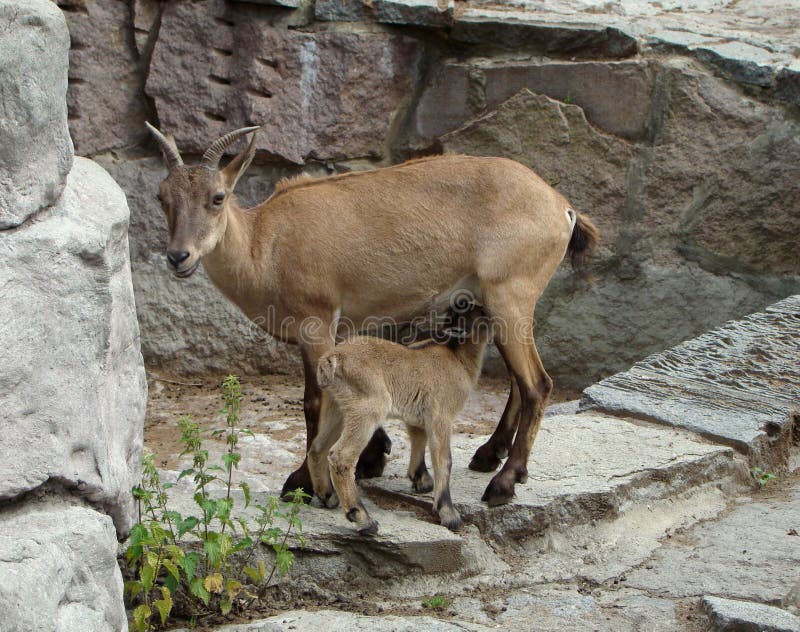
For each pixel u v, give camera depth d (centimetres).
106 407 659
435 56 1405
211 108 1366
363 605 746
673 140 1336
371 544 767
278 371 1404
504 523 816
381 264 903
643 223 1356
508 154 1379
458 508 821
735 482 955
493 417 1262
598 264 1370
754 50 1357
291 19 1365
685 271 1357
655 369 1147
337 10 1361
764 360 1172
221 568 725
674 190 1346
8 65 598
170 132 1371
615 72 1335
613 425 1003
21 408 596
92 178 717
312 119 1370
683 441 965
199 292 1380
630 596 755
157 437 1175
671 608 734
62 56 639
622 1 1534
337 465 770
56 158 639
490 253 881
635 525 862
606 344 1378
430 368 801
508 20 1365
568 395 1382
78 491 629
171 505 795
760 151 1326
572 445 947
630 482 872
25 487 593
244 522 730
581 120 1353
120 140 1388
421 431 837
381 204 907
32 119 613
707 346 1208
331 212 909
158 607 693
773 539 834
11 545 556
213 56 1357
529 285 884
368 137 1395
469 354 823
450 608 746
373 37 1364
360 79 1370
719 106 1325
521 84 1365
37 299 607
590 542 834
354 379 770
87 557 589
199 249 881
